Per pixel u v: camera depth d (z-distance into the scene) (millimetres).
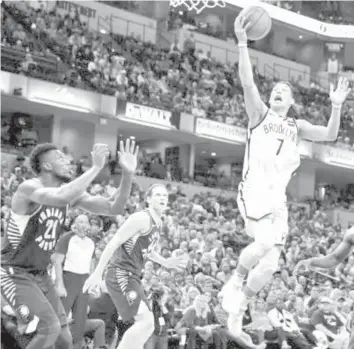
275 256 5312
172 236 16250
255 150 5328
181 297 11047
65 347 5488
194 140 26531
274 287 12539
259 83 30062
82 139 24703
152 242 6684
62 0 27250
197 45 30516
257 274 5277
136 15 29516
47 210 5090
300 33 33844
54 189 4809
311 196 29016
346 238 4570
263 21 5223
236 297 5312
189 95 26312
